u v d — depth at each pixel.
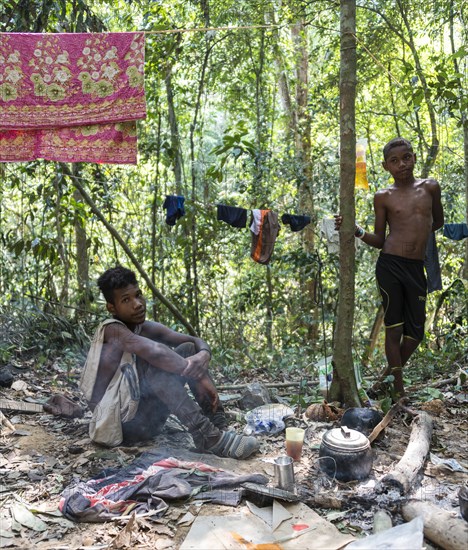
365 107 9.02
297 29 9.60
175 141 7.15
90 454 3.46
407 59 8.61
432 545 2.58
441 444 3.67
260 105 8.76
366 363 5.98
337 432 3.27
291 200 9.20
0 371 5.03
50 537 2.64
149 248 8.05
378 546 2.40
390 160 4.30
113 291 3.56
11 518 2.79
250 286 8.01
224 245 7.80
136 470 3.16
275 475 3.05
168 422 4.05
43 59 3.84
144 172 8.16
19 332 5.95
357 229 4.31
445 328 6.76
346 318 4.22
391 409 3.85
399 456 3.45
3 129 3.90
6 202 8.18
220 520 2.73
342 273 4.21
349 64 4.14
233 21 7.56
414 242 4.25
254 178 7.61
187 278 7.29
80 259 7.47
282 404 4.34
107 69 3.86
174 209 4.64
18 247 6.46
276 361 6.61
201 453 3.49
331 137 9.26
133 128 3.95
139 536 2.62
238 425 4.03
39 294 6.91
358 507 2.88
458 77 5.43
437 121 8.98
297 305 8.09
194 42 7.27
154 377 3.44
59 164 6.18
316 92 8.81
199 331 7.28
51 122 3.88
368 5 7.88
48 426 4.04
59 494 3.02
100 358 3.55
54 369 5.46
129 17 7.39
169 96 7.12
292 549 2.51
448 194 8.01
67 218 6.70
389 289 4.30
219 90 8.59
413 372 5.48
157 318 7.52
